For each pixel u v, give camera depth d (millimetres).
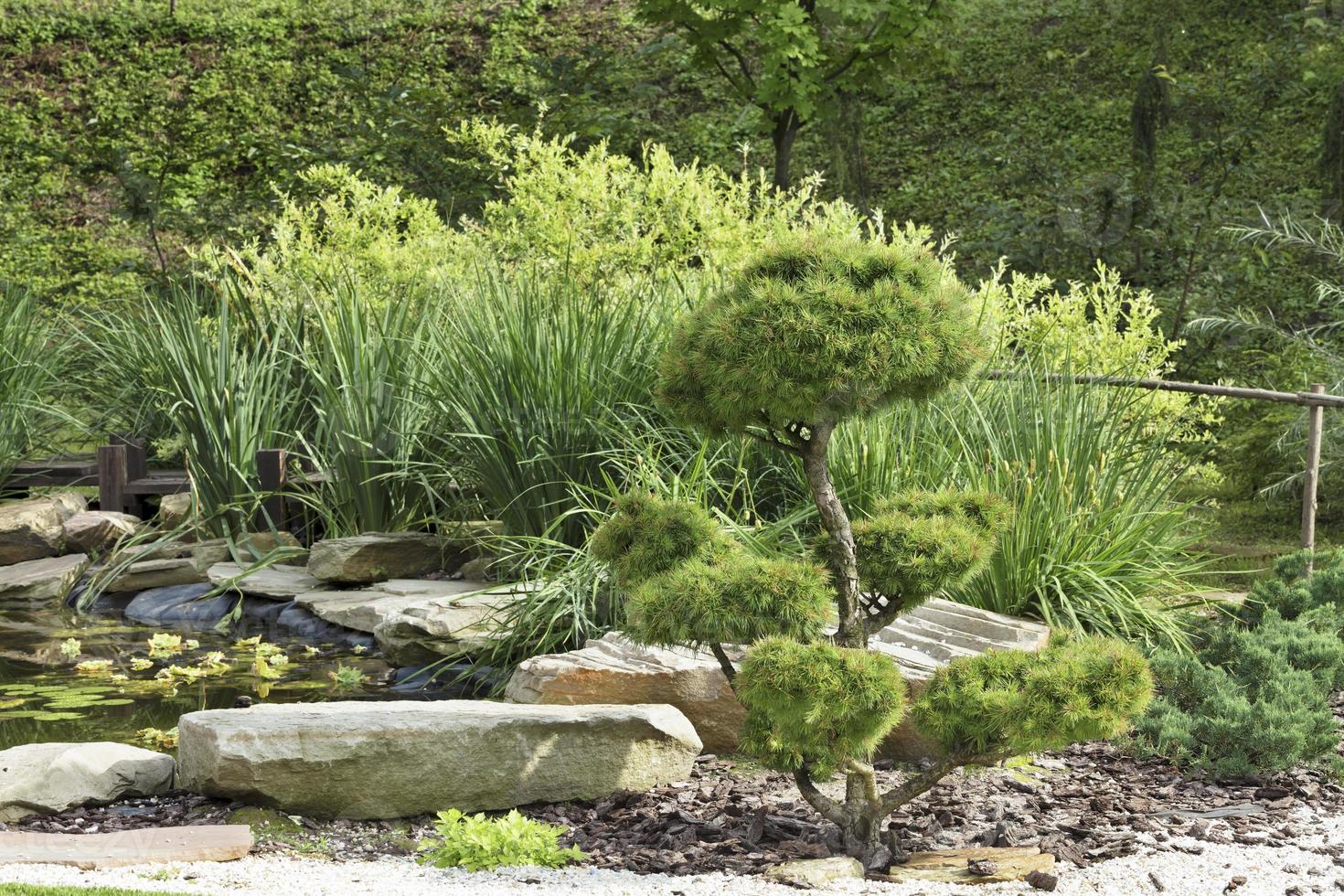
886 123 18219
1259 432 9727
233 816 3994
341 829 3967
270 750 3992
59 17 20359
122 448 8656
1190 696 4867
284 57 19922
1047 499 5867
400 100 15109
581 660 4969
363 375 7734
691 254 8703
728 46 14109
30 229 16438
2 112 18594
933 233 15453
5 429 8969
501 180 9898
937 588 3713
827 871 3469
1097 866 3574
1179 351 11383
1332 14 17453
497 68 19359
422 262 9336
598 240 8727
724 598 3398
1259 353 11266
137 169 17031
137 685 5879
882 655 3365
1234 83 17094
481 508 7273
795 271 3420
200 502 8289
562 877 3496
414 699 5598
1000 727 3408
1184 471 6758
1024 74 18594
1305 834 3836
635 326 6801
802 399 3244
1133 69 18203
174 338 8453
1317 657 5137
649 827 3971
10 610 7570
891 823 4023
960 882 3463
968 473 5977
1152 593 6129
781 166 14344
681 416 3564
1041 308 9016
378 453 7598
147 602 7512
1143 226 12844
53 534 8133
